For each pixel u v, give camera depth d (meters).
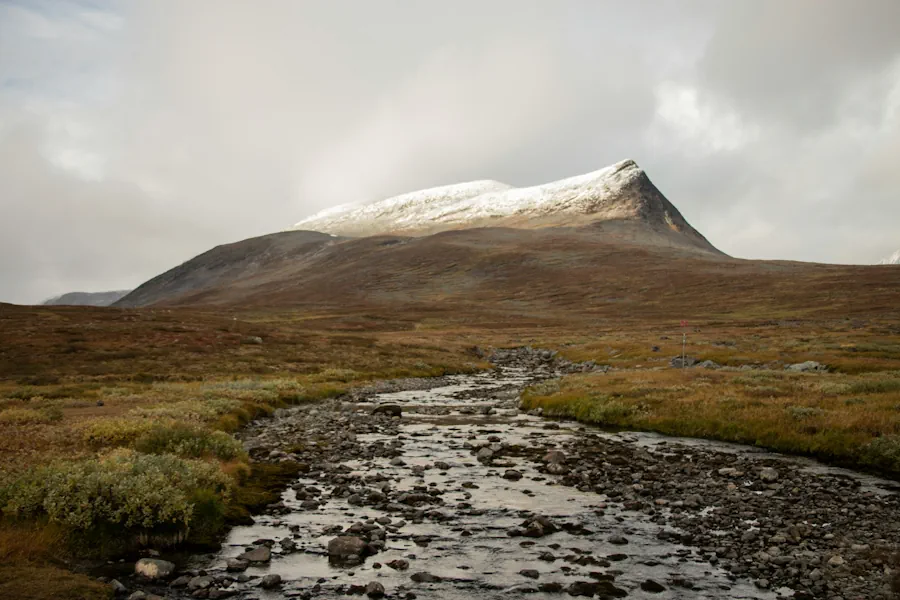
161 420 25.73
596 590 11.43
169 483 14.74
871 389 34.56
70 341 73.12
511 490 18.75
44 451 19.95
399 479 20.06
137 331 83.38
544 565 12.70
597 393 38.56
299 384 50.66
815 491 18.45
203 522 14.32
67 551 12.20
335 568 12.38
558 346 99.69
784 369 55.50
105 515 13.08
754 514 16.23
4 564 11.09
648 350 75.25
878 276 188.62
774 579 11.97
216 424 29.03
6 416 27.44
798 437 24.92
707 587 11.61
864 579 11.89
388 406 36.81
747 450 25.08
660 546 13.85
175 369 61.31
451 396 47.78
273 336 91.81
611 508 16.84
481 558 13.05
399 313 198.25
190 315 127.31
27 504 12.98
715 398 33.19
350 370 65.50
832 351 62.84
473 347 101.56
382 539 14.12
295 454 23.94
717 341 83.62
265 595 11.02
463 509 16.64
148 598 10.47
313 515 16.02
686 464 22.34
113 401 36.56
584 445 26.36
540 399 39.72
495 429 30.94
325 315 188.62
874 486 19.06
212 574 11.88
